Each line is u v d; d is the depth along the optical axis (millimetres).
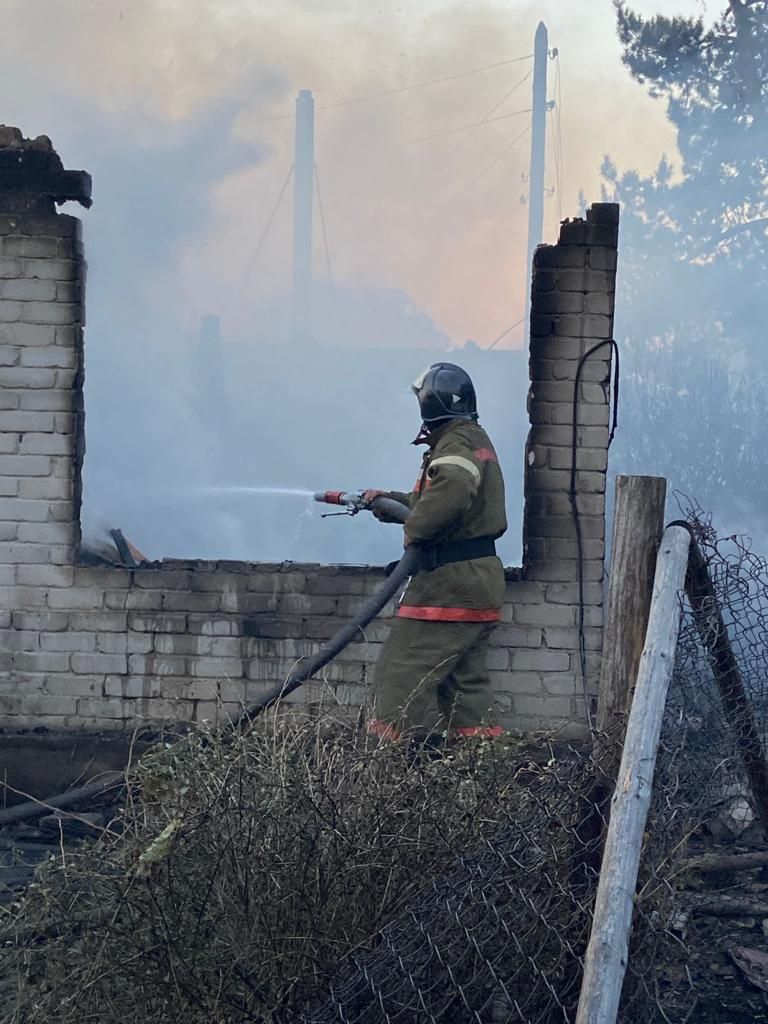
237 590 5258
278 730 3893
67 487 5262
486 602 4727
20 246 5234
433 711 4836
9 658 5301
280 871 3086
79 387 5309
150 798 3357
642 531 3131
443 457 4695
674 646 2916
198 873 3084
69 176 5199
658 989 2979
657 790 2980
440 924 2842
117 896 3002
